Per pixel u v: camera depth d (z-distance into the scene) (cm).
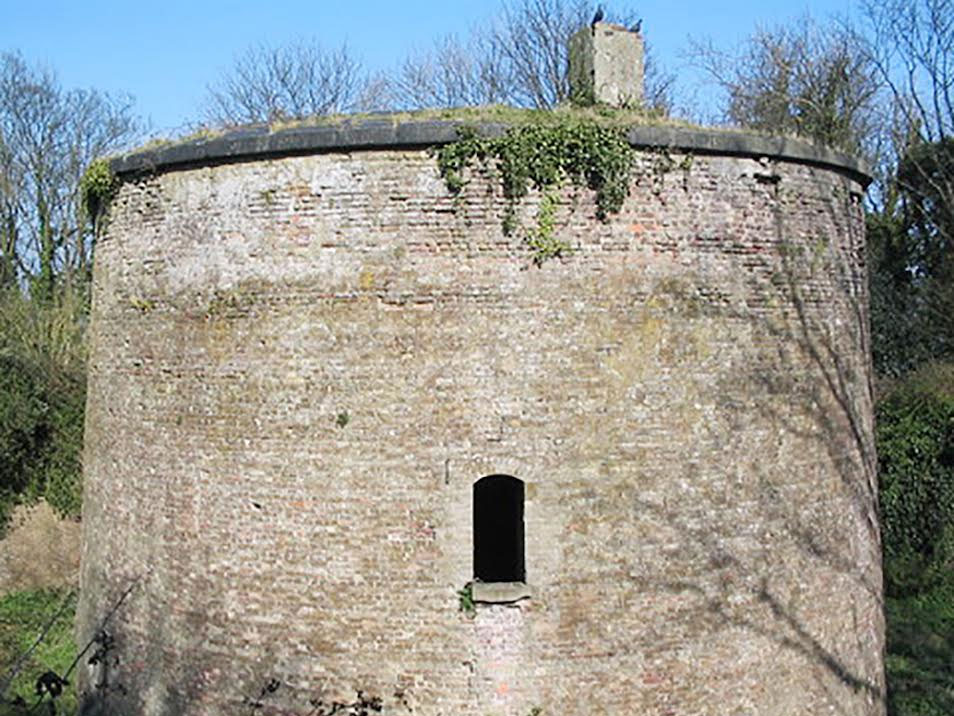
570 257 1073
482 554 1633
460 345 1061
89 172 1322
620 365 1078
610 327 1077
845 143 3494
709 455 1108
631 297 1084
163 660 1174
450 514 1059
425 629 1065
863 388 1301
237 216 1129
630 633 1080
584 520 1068
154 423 1198
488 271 1064
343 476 1077
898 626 1936
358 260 1079
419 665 1066
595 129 1073
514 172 1059
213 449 1137
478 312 1062
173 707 1162
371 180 1080
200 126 1286
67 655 1720
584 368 1070
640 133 1085
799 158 1177
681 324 1100
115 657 1233
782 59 3838
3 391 2323
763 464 1141
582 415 1068
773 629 1145
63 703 1457
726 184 1130
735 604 1121
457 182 1063
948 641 1850
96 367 1343
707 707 1106
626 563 1078
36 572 2214
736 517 1122
